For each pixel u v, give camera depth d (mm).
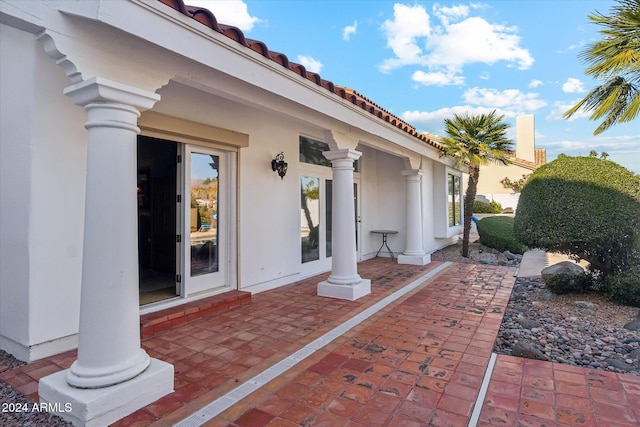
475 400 2840
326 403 2801
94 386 2564
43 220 3516
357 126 5887
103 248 2680
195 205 5359
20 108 3551
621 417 2604
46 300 3555
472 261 10414
